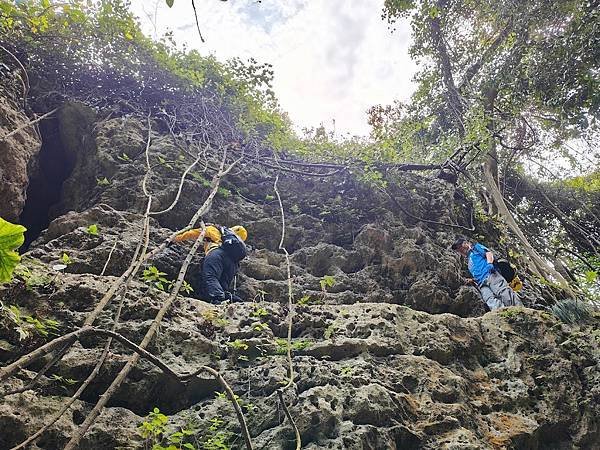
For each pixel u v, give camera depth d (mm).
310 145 9469
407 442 3701
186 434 3393
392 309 4906
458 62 12570
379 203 8242
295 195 8367
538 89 11203
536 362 4812
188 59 9492
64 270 5305
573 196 13117
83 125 8445
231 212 7430
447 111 12438
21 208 6965
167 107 9000
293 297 6387
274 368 3957
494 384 4605
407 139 10516
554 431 4332
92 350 3730
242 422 2736
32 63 8469
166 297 4535
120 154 7672
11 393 2561
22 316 3814
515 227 9156
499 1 11398
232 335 4348
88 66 8914
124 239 5922
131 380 3691
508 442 3982
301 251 7246
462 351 4773
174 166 7566
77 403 3459
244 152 8641
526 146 12461
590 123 11344
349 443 3410
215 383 3869
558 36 10703
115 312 4102
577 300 5832
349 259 7285
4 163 6605
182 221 7000
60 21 8305
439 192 9234
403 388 4098
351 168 8516
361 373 4051
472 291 7000
